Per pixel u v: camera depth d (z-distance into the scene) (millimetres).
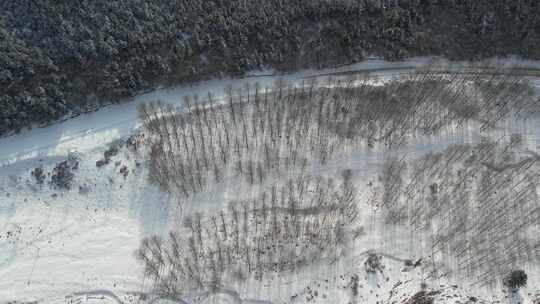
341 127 94875
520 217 85750
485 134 95062
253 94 100375
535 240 83688
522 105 97562
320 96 99000
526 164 91688
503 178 90125
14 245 86188
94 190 91062
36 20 100875
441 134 95000
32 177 92250
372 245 83562
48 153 94625
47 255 85375
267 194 88812
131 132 96562
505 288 79938
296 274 81188
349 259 82250
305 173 90938
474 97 98938
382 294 79500
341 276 81000
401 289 79938
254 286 80500
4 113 94000
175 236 85500
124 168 92375
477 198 87938
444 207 86750
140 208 89062
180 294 80438
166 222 87375
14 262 84875
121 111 100438
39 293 82125
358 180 90125
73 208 89750
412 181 89125
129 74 99000
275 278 80938
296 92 99375
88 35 99812
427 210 86438
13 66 95625
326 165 91750
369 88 99688
